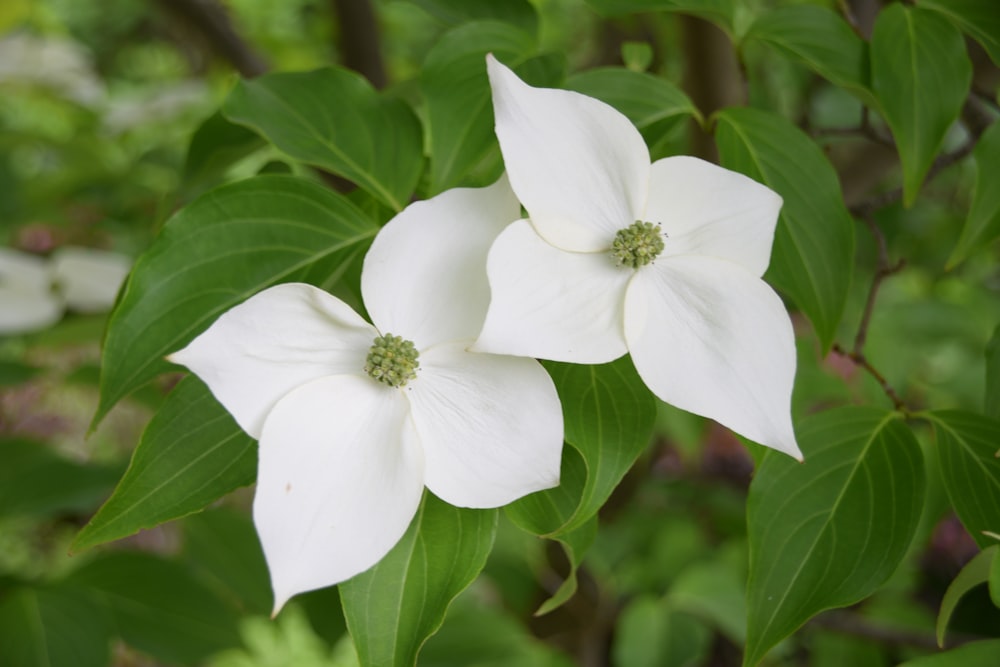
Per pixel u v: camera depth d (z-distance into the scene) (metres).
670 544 0.84
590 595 0.80
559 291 0.37
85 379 0.65
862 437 0.40
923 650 0.73
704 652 0.85
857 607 0.77
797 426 0.40
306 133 0.42
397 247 0.37
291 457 0.36
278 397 0.36
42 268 0.62
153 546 0.82
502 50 0.42
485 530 0.37
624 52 0.48
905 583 0.77
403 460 0.36
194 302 0.39
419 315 0.37
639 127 0.41
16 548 0.79
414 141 0.42
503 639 0.72
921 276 0.99
